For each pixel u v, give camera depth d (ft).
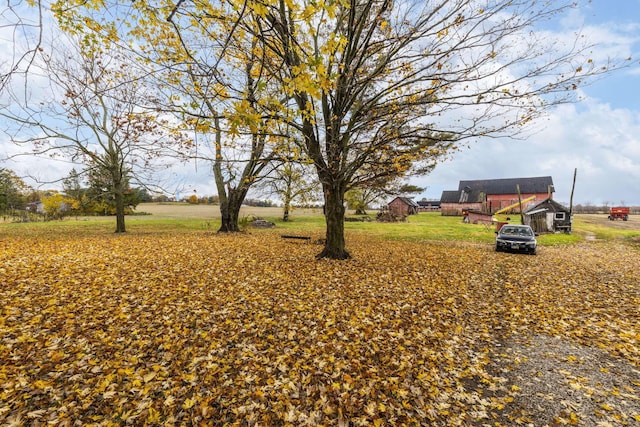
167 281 30.37
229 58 29.27
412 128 33.47
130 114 30.04
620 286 33.32
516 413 12.75
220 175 81.10
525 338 20.13
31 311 21.18
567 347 18.79
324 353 17.54
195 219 133.08
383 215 153.69
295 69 11.73
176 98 21.75
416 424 12.09
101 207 114.52
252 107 19.24
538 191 223.51
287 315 23.04
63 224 100.68
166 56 21.56
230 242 60.08
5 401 12.15
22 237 59.98
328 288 30.09
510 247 56.80
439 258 48.73
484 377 15.46
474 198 233.76
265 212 200.85
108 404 12.56
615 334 20.65
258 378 14.89
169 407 12.59
